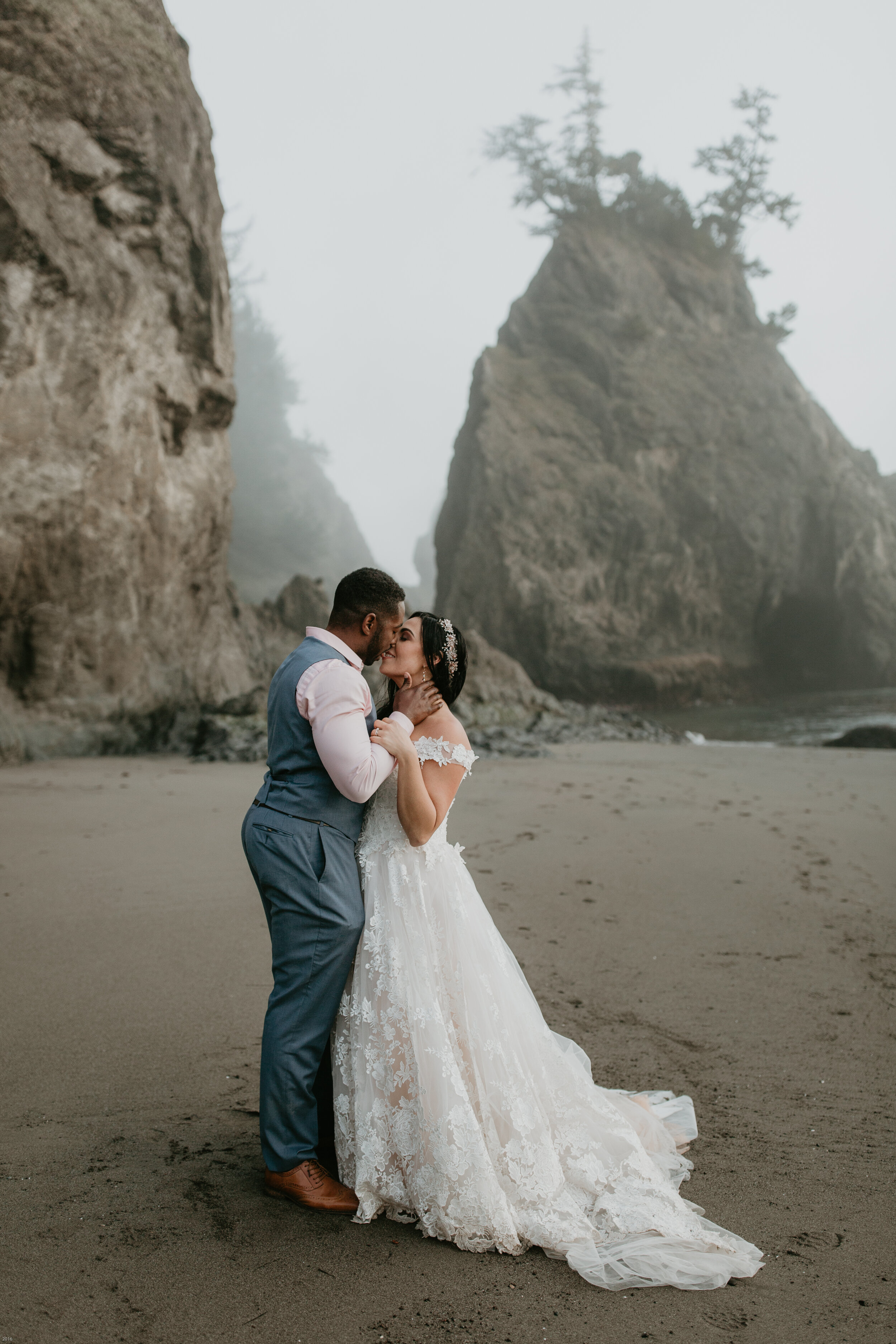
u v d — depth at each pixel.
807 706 38.41
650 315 51.84
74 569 12.90
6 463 11.90
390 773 2.52
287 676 2.55
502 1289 2.13
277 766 2.55
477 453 46.34
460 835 7.29
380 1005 2.45
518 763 12.48
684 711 38.94
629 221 55.44
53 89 12.45
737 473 48.31
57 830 7.00
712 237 56.09
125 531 13.73
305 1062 2.44
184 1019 3.64
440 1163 2.32
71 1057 3.28
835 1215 2.46
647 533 45.97
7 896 5.24
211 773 10.73
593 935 4.93
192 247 14.51
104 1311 1.98
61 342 12.38
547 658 43.84
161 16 14.27
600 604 45.94
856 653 48.16
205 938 4.61
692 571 47.00
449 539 49.91
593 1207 2.42
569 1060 2.62
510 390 48.81
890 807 8.88
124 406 13.48
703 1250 2.25
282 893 2.44
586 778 10.65
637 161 55.31
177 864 6.04
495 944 2.61
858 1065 3.42
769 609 48.25
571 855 6.65
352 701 2.44
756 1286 2.15
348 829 2.55
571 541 45.50
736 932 5.02
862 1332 1.98
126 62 13.25
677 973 4.39
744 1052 3.54
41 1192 2.43
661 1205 2.40
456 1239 2.29
